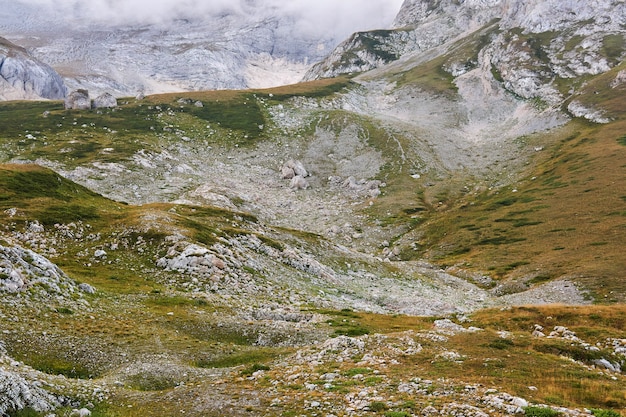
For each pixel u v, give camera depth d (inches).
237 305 1968.5
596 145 6948.8
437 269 4320.9
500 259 4192.9
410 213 6087.6
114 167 6023.6
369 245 5241.1
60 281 1594.5
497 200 6013.8
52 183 3393.2
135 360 1160.8
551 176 6348.4
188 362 1210.0
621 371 1253.7
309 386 903.7
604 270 3297.2
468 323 1951.3
